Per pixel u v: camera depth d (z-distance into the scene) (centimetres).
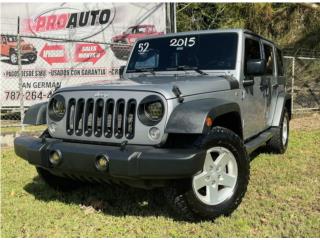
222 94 457
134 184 394
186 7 1825
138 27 1302
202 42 534
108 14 1314
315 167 623
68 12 1326
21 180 576
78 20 1326
